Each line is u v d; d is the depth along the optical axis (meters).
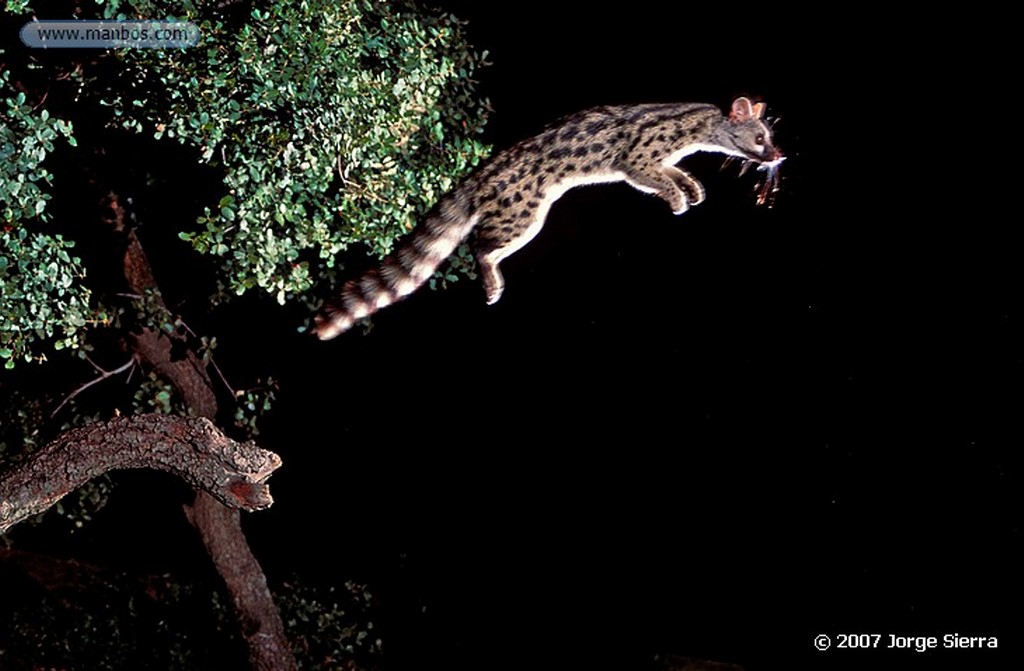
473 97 15.55
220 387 10.99
